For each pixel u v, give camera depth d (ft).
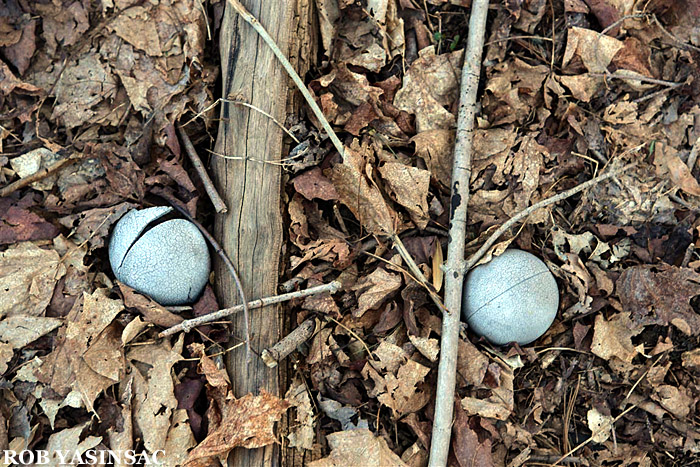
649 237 3.04
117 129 2.93
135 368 2.80
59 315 2.81
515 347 2.90
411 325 2.91
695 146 3.06
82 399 2.75
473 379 2.90
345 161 2.92
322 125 2.94
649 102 3.09
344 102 3.02
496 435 2.90
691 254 3.02
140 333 2.83
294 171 2.94
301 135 2.95
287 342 2.86
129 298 2.80
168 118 2.91
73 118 2.91
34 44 2.91
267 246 2.90
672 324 2.98
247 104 2.90
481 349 2.94
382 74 3.06
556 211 3.05
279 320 2.89
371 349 2.92
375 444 2.82
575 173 3.07
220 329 2.87
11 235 2.83
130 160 2.89
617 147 3.06
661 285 2.98
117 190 2.89
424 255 2.97
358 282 2.94
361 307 2.91
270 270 2.90
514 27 3.09
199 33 2.93
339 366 2.92
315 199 2.99
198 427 2.79
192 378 2.84
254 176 2.90
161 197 2.90
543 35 3.10
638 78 3.06
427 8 3.09
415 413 2.89
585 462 2.94
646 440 2.97
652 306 2.97
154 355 2.81
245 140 2.91
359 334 2.93
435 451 2.82
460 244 2.93
